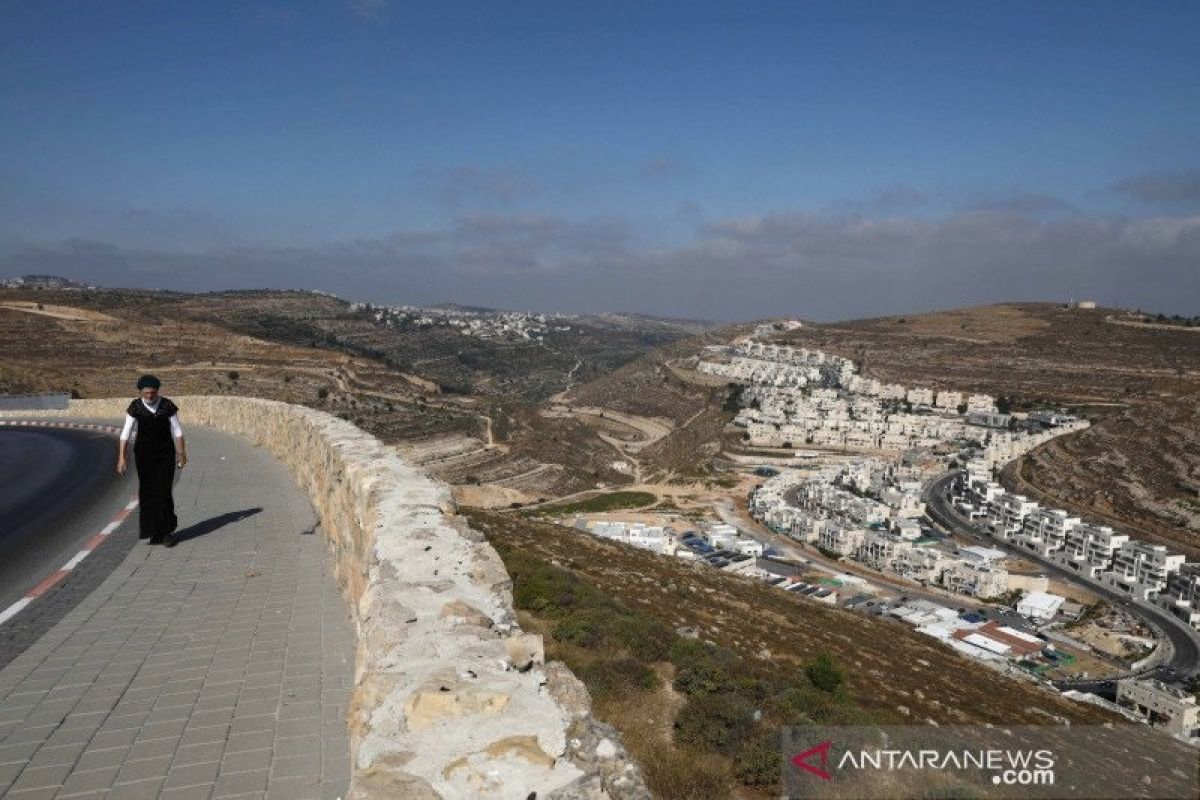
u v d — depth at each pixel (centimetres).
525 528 3438
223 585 1023
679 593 2834
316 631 855
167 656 779
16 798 523
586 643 1300
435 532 805
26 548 1217
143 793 532
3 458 2356
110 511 1508
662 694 1127
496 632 573
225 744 600
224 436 2766
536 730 421
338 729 627
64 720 638
